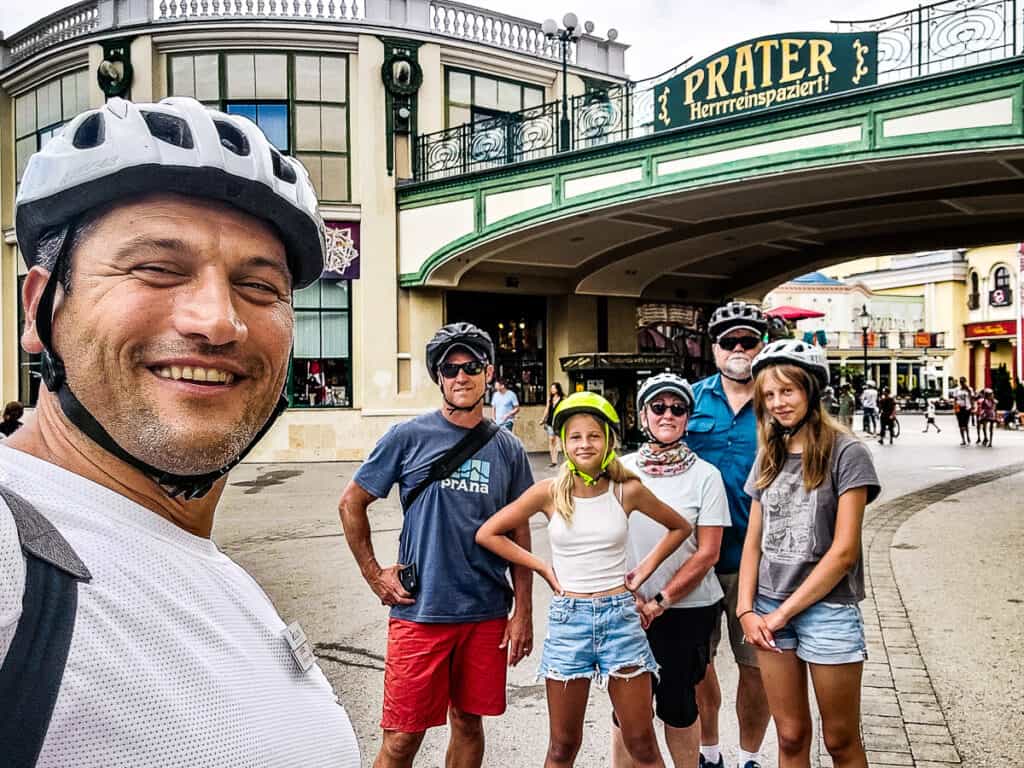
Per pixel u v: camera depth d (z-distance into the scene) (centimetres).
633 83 1234
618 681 281
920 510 953
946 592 582
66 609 72
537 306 1853
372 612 550
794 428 273
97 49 1600
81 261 93
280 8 1588
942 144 948
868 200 1284
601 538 284
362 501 300
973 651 454
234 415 97
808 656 262
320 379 1614
